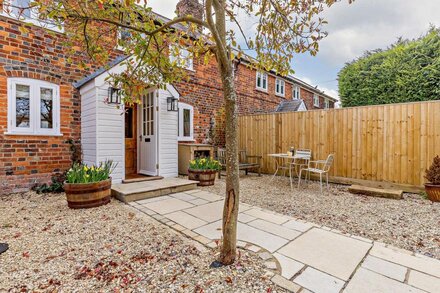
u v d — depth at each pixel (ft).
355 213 13.17
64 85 17.87
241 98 33.94
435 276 6.99
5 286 6.40
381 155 18.95
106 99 16.89
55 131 17.42
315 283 6.59
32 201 14.33
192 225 10.89
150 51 9.65
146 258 7.91
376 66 26.27
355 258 8.01
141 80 11.12
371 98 27.02
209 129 29.25
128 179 18.44
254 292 6.17
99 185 13.50
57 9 6.78
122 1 7.77
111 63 17.42
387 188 18.63
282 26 9.84
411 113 17.58
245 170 26.71
